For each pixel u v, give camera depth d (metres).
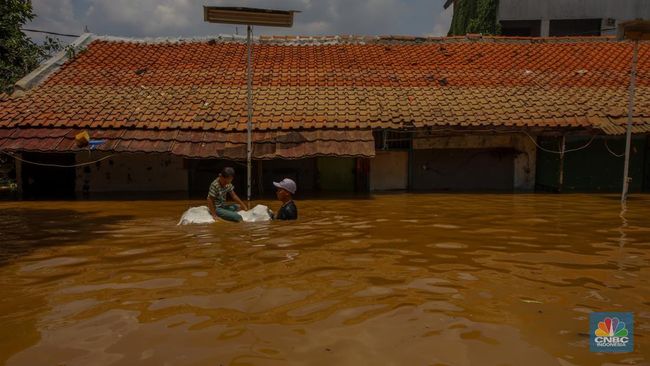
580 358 2.80
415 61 15.20
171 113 12.27
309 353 2.85
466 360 2.77
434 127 12.02
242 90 13.42
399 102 12.88
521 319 3.38
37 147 10.91
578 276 4.43
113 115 12.09
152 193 12.54
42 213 8.80
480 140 13.42
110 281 4.29
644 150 13.35
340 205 9.80
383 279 4.32
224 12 9.02
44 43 14.48
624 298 3.82
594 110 12.30
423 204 9.94
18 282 4.28
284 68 14.71
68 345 2.97
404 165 13.42
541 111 12.37
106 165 12.80
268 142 11.52
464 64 14.93
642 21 9.21
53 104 12.42
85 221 7.77
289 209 7.72
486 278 4.36
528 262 4.93
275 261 4.95
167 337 3.08
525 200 10.65
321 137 11.69
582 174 13.35
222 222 7.40
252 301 3.74
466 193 12.33
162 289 4.05
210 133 11.74
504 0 23.25
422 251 5.42
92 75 13.92
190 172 13.01
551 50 15.78
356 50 16.02
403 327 3.24
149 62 14.88
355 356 2.81
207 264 4.83
